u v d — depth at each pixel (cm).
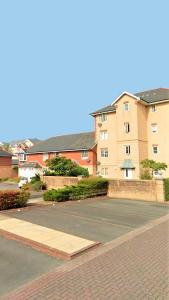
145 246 1143
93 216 1764
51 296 701
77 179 3142
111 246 1144
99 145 4866
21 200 1973
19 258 988
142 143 4262
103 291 725
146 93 4856
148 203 2484
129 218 1752
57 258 991
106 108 4900
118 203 2434
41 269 887
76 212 1883
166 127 4178
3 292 729
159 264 925
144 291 723
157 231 1420
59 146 5650
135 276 823
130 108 4284
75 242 1148
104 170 4759
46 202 2270
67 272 859
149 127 4378
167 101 4144
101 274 840
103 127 4819
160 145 4241
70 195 2439
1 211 1795
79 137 5719
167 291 723
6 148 9812
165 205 2377
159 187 2639
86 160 4991
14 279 811
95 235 1308
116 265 917
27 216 1680
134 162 4200
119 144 4400
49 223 1499
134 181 2800
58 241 1154
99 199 2656
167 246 1143
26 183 3828
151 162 3941
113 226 1513
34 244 1120
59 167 3719
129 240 1239
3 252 1051
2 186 4544
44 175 3738
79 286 757
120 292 718
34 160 6012
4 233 1284
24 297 698
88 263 938
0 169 5969
